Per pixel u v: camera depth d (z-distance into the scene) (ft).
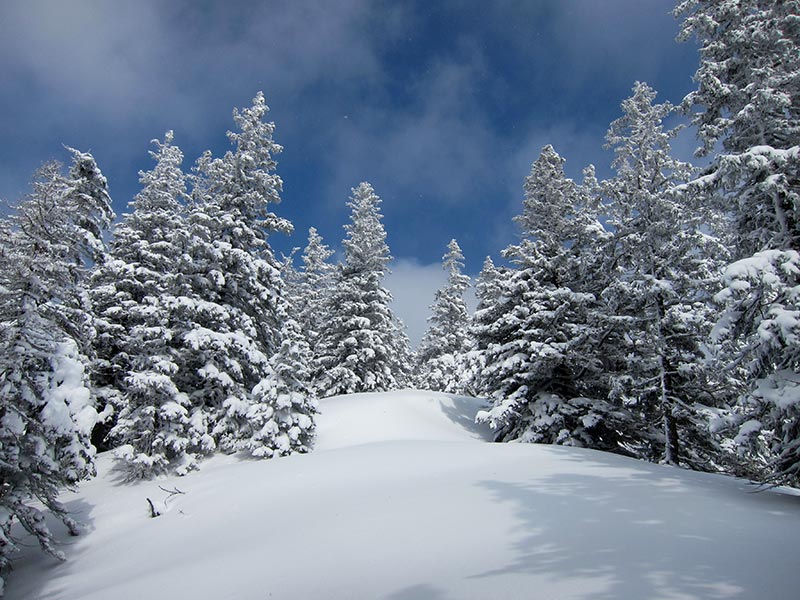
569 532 22.59
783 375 31.78
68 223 44.70
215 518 36.78
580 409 66.39
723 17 44.57
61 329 42.45
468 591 16.79
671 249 55.77
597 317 61.11
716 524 22.72
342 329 121.70
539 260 72.74
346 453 51.60
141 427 57.88
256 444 60.29
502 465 42.04
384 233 128.88
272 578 21.98
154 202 87.71
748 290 32.32
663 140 57.67
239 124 85.51
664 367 55.52
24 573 34.65
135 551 33.76
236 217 82.53
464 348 147.43
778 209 37.19
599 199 63.77
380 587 18.76
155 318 65.41
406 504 31.04
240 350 69.67
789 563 17.01
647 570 16.80
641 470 39.37
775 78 38.60
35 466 37.14
